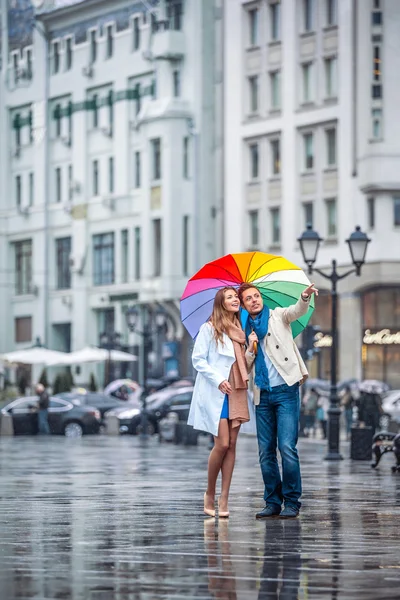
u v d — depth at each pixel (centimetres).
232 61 8425
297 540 1303
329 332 7819
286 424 1503
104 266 9431
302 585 1010
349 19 7669
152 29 8919
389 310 7606
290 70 8062
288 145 8081
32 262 10075
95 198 9488
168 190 8681
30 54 10094
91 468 2988
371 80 7531
